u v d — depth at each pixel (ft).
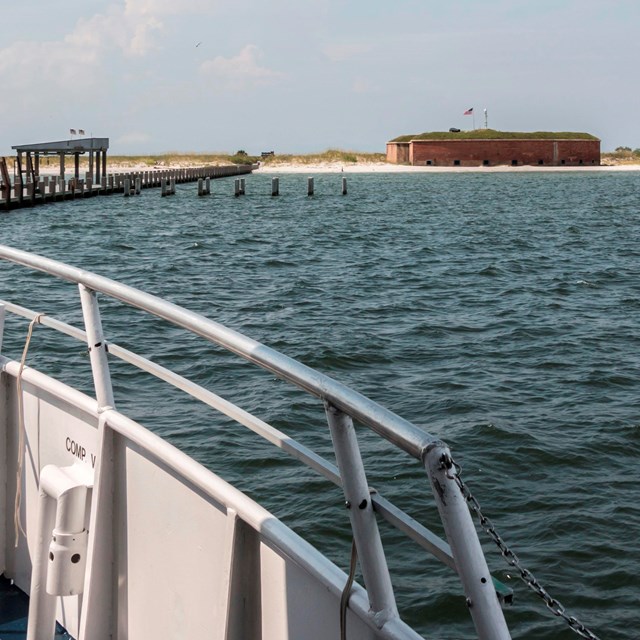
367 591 6.38
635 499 28.68
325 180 372.17
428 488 29.04
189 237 118.93
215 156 563.48
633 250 105.29
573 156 465.47
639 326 57.06
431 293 71.56
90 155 209.77
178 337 50.85
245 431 34.17
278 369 6.71
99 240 113.60
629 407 38.52
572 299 68.74
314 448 33.47
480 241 116.47
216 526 8.27
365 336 53.42
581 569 24.18
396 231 131.85
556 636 21.18
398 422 5.58
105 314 57.11
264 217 160.04
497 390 41.45
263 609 7.83
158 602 9.22
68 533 10.00
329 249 105.09
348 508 6.31
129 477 9.61
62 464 11.05
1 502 12.26
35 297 64.85
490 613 5.24
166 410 36.88
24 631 11.36
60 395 10.72
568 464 31.76
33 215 151.23
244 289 73.26
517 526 26.96
